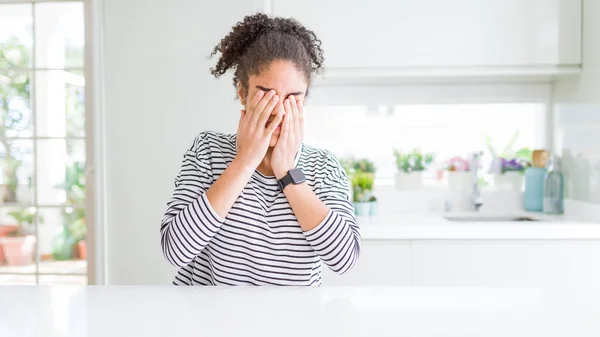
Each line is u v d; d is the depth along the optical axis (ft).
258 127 3.12
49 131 8.38
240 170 3.10
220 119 7.41
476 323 1.97
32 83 8.34
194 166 3.45
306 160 3.61
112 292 2.51
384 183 8.53
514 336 1.82
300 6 7.30
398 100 8.45
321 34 7.30
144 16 7.41
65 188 8.43
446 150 8.50
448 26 7.24
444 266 6.63
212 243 3.30
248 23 3.43
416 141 8.50
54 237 8.49
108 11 7.42
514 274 6.58
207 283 3.43
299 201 3.13
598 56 6.81
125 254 7.47
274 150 3.20
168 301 2.31
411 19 7.26
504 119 8.45
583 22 7.23
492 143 8.48
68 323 1.98
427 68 7.32
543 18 7.23
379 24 7.27
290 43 3.22
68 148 8.37
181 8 7.39
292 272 3.29
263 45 3.20
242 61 3.32
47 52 8.27
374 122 8.49
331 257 3.06
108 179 7.49
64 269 8.50
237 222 3.27
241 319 2.02
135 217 7.47
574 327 1.93
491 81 8.31
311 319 2.02
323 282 6.73
